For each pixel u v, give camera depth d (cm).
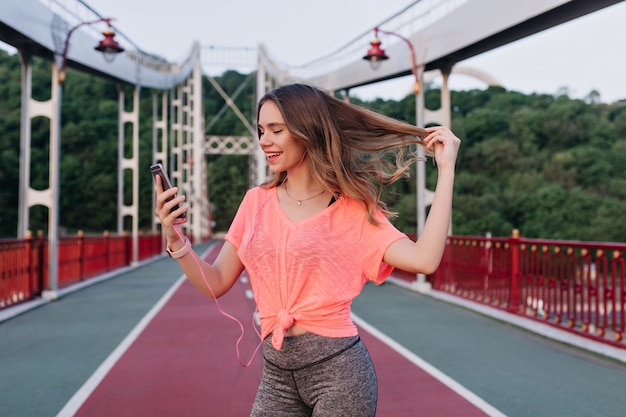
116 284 1375
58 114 1094
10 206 4838
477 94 4838
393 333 704
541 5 768
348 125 182
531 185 3919
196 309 934
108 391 457
